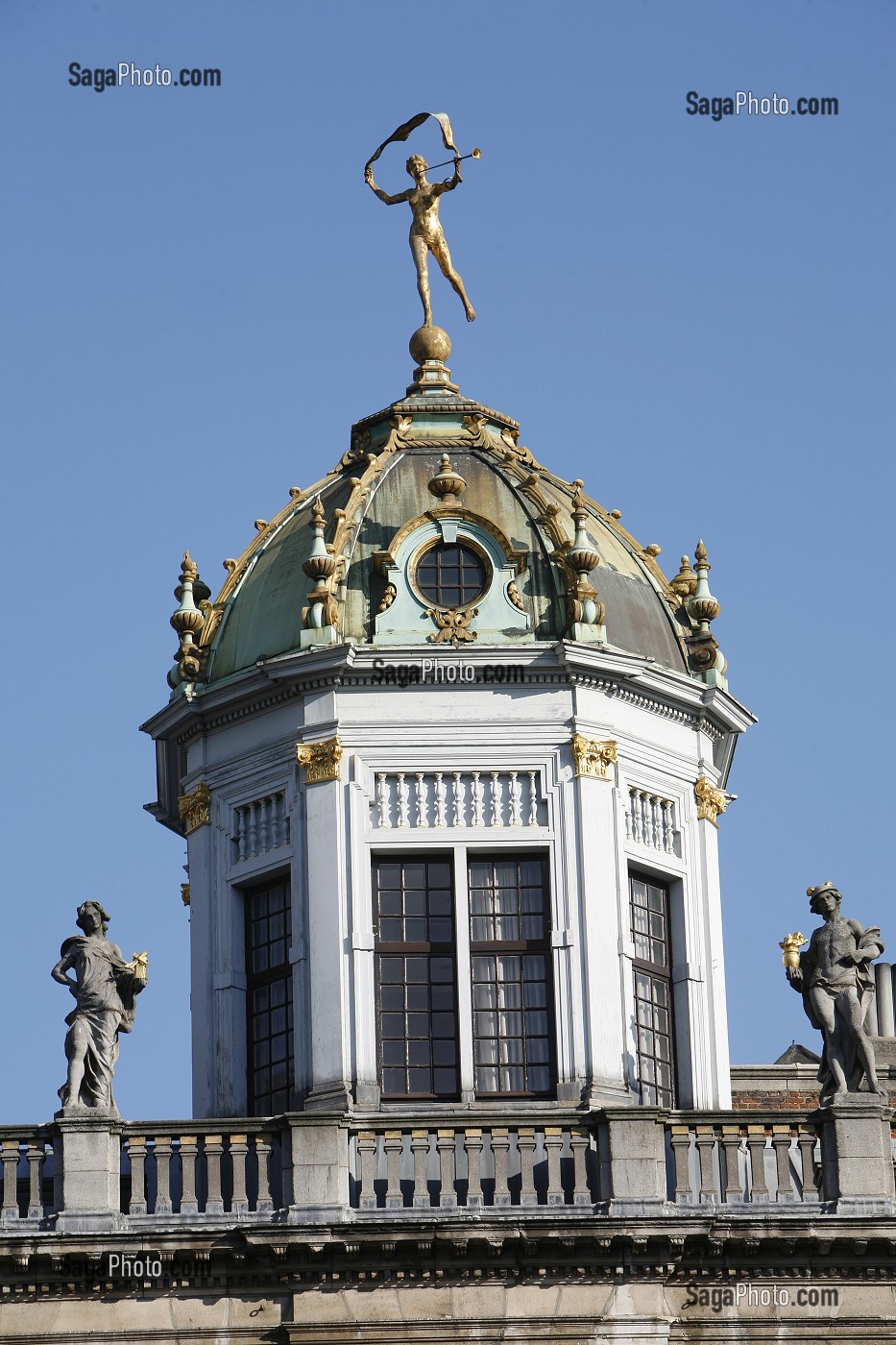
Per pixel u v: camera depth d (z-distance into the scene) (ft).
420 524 361.51
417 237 391.86
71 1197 321.93
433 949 348.59
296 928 349.00
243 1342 319.47
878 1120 329.72
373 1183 325.21
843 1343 322.96
